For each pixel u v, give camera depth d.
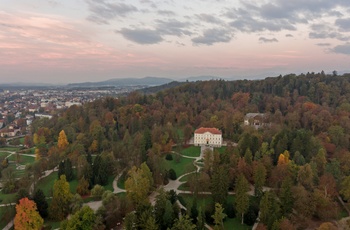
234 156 156.75
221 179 128.75
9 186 155.12
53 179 172.75
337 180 142.50
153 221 105.19
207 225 121.31
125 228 107.19
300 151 167.62
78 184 154.38
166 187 156.12
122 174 170.50
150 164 165.12
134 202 131.75
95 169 164.25
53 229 120.31
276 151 169.75
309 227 118.12
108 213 124.19
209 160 162.50
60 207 127.56
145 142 195.12
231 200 138.25
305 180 134.25
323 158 155.75
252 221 120.81
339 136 194.38
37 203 128.00
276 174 145.00
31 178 164.25
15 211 127.38
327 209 122.44
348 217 125.75
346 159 158.75
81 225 106.88
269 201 114.12
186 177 170.00
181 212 121.81
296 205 120.88
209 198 141.12
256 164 149.12
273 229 101.19
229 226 120.88
